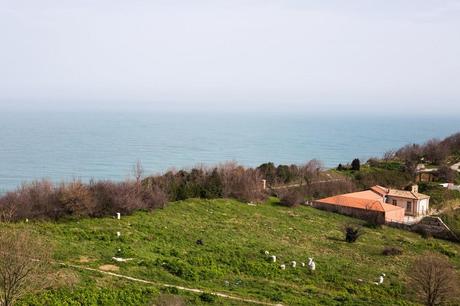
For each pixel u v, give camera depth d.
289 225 67.00
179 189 71.75
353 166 117.81
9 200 52.06
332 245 58.28
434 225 77.00
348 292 40.69
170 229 52.88
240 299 33.62
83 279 31.98
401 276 46.97
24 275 25.89
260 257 46.16
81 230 47.16
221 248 47.25
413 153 134.50
